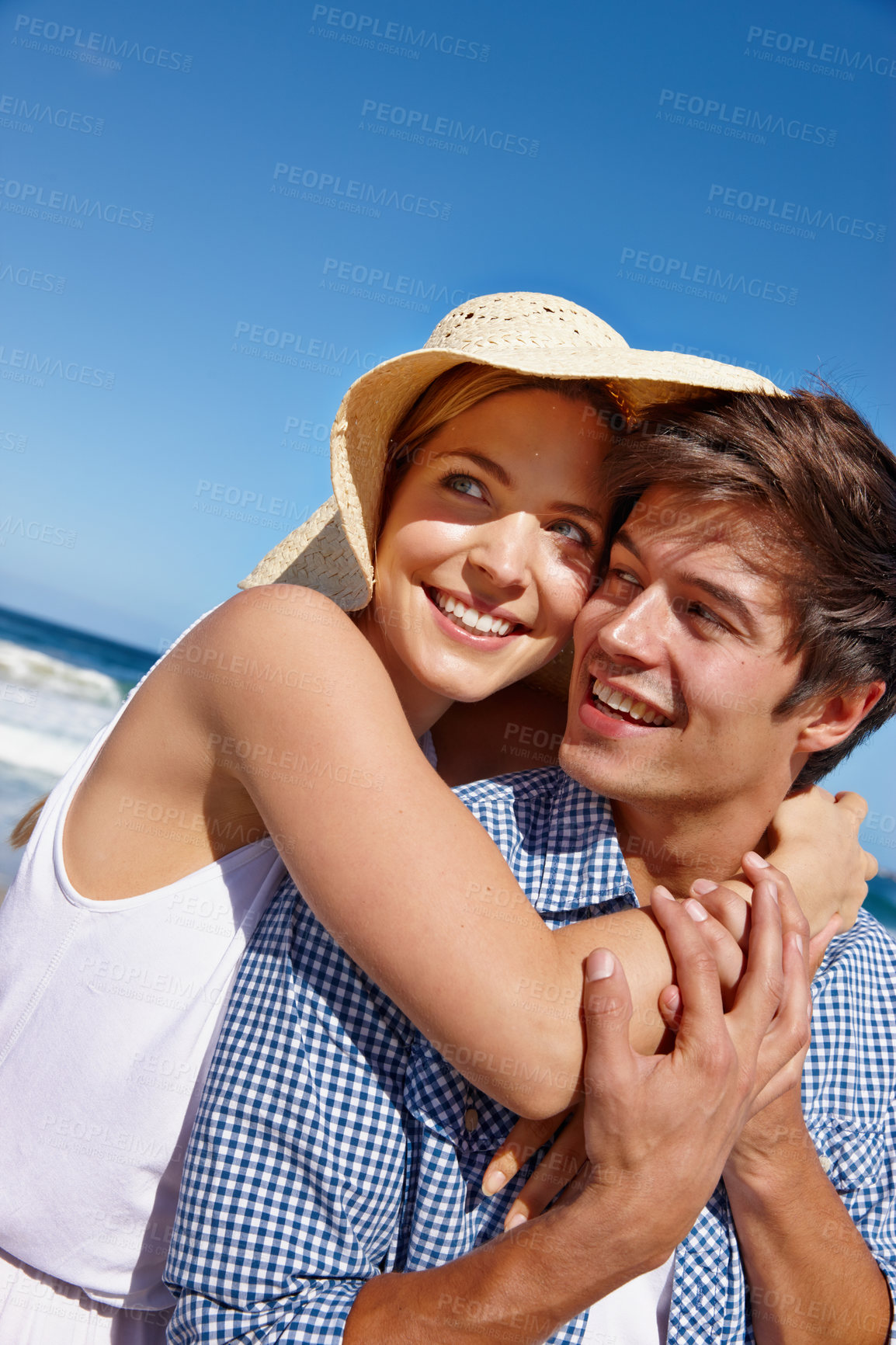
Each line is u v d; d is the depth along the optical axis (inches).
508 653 83.1
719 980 58.1
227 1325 56.2
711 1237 65.1
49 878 72.0
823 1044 72.0
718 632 65.0
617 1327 64.2
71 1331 70.1
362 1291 57.4
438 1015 54.6
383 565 85.0
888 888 653.9
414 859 56.0
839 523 64.4
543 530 78.6
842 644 66.6
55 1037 68.5
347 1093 59.6
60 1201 67.4
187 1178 59.9
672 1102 51.7
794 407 67.6
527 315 82.8
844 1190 69.9
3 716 755.4
